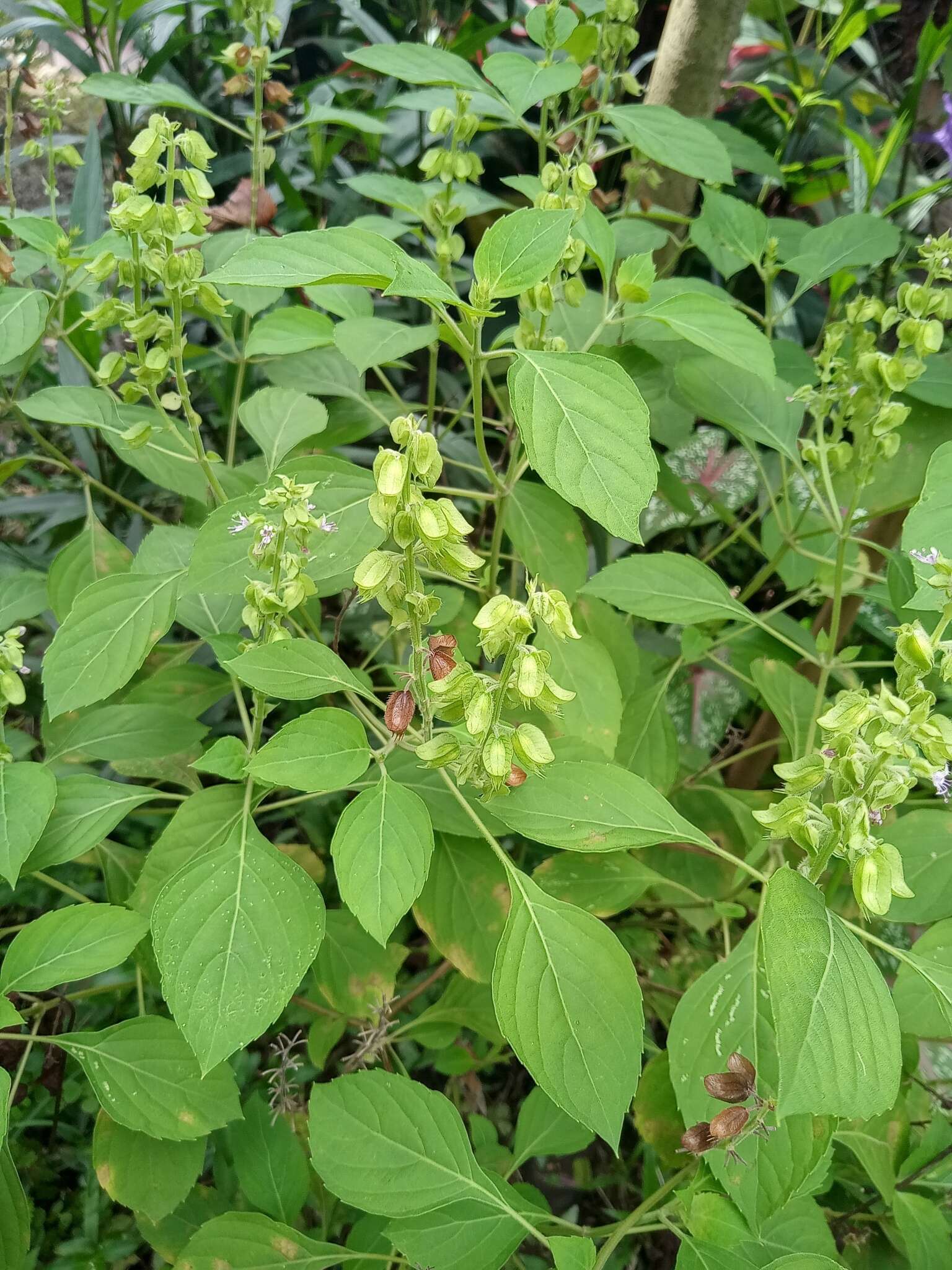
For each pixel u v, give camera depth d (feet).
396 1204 1.02
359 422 1.59
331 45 2.49
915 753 0.73
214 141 2.26
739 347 1.12
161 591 1.14
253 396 1.37
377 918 0.85
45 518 2.01
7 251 1.49
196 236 1.09
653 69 1.92
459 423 2.18
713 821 1.70
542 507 1.29
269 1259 1.13
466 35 2.27
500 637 0.77
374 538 1.06
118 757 1.25
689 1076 1.01
